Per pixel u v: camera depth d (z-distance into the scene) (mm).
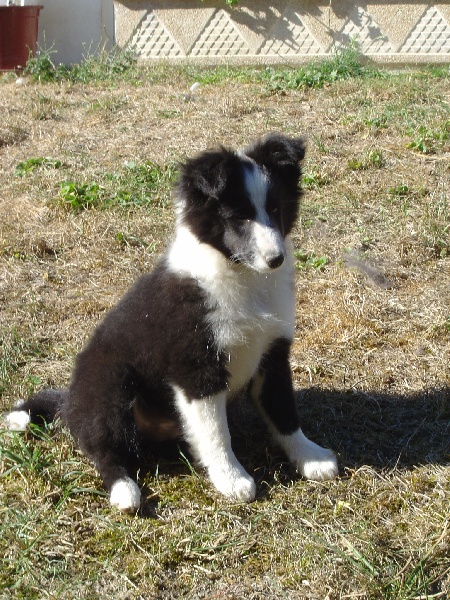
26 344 1806
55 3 3795
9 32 3602
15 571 1340
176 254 1497
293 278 1559
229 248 1448
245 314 1463
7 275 2039
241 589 1316
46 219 2252
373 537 1371
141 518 1420
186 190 1466
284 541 1374
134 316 1500
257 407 1557
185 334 1445
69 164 2520
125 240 2152
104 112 2980
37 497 1444
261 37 3650
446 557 1345
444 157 2451
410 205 2232
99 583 1327
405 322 1848
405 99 2932
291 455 1513
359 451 1546
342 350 1780
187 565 1349
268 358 1521
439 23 3553
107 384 1486
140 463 1523
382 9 3551
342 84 3152
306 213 2221
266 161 1485
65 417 1530
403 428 1595
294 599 1301
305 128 2711
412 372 1721
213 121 2840
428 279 1984
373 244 2109
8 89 3418
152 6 3688
